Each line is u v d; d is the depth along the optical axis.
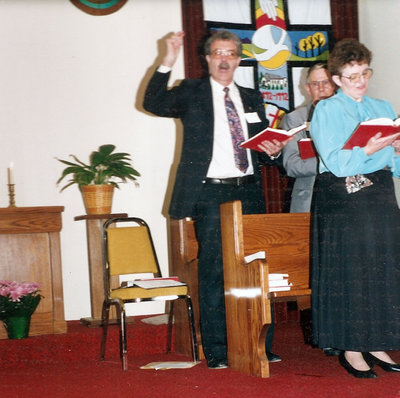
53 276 4.06
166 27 5.33
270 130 2.90
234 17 5.33
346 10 5.59
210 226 3.28
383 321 2.64
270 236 3.29
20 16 4.99
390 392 2.46
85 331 3.99
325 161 2.67
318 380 2.79
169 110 3.37
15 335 3.82
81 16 5.14
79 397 2.70
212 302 3.32
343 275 2.68
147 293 3.46
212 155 3.28
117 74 5.21
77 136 5.09
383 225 2.65
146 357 3.87
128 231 4.01
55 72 5.06
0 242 4.02
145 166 5.25
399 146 2.67
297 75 5.50
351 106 2.71
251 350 3.00
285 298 3.25
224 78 3.34
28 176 4.95
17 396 2.79
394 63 5.21
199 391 2.69
